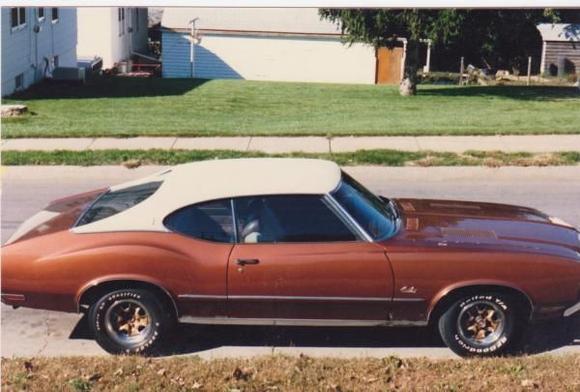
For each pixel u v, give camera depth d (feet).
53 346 23.73
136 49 146.82
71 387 19.97
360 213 22.88
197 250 22.41
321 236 22.48
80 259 22.41
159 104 73.26
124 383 20.30
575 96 82.53
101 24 125.29
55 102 74.49
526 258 22.21
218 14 128.98
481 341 22.48
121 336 22.88
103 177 45.06
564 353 22.84
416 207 25.43
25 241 23.04
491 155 47.80
